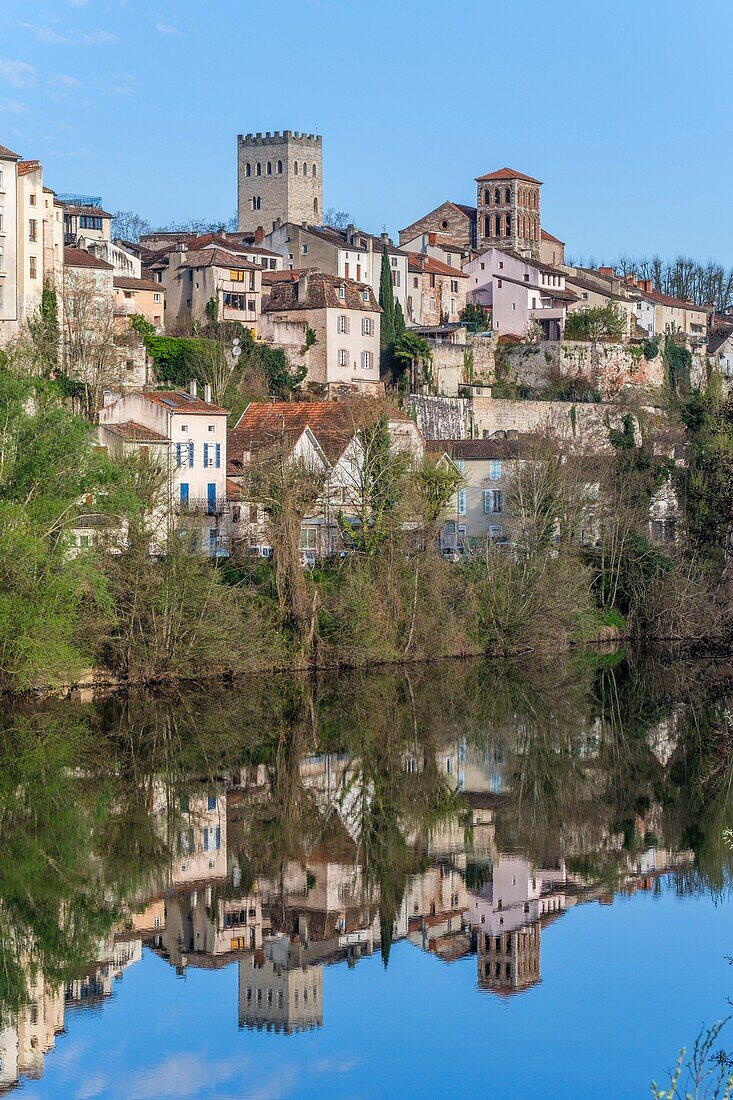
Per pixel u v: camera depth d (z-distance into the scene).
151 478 112.50
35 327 157.38
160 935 63.62
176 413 136.00
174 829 77.94
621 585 146.00
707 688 120.25
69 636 104.12
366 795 85.62
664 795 86.06
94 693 109.44
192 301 197.00
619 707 112.62
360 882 70.38
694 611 142.00
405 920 65.75
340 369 198.50
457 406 193.12
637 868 72.38
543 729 104.69
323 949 62.50
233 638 114.00
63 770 89.50
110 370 162.38
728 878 70.50
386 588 125.50
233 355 183.25
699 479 138.75
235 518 137.25
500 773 91.81
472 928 64.56
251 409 155.00
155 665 112.31
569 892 68.69
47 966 60.22
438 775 91.00
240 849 75.00
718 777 90.44
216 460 139.00
